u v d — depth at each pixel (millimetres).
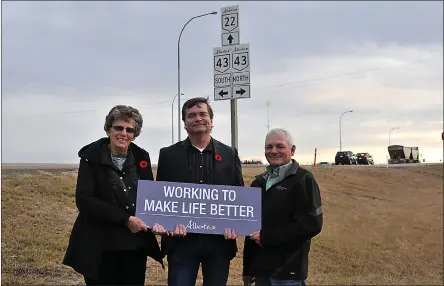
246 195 3918
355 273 9969
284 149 3984
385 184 23391
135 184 3818
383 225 14883
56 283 6176
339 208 16016
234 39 7484
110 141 3836
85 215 3662
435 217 17578
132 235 3742
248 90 7367
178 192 3842
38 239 7691
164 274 7297
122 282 3865
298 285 3877
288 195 3855
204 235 3936
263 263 3930
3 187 10016
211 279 3963
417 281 10156
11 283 5934
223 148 4148
